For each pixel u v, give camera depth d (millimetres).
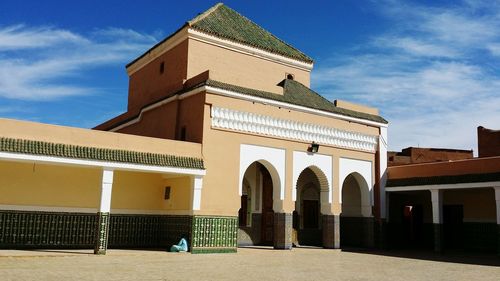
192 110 12812
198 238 11766
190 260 10148
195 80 13617
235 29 16391
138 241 12844
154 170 11234
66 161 10117
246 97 12969
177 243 12281
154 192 13352
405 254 14055
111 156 10789
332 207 14734
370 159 16047
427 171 15250
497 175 13156
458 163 14406
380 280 8148
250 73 15609
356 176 15969
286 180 13680
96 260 9484
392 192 16969
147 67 16906
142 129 15539
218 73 14805
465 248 16328
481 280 8523
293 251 13398
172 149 11797
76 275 7262
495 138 21781
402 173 16047
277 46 17094
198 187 11930
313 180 17172
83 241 12055
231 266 9328
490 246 15508
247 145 13000
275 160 13547
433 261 12008
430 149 25453
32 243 11312
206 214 11977
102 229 10672
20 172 11375
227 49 15180
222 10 17297
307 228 16734
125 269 8219
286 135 13844
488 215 15750
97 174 12508
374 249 15594
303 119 14250
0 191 11055
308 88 16516
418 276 8898
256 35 17000
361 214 16125
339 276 8453
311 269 9359
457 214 16859
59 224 11766
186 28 14406
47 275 7148
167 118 13859
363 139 15828
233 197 12508
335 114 14969
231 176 12547
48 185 11719
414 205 18078
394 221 17094
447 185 14320
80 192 12172
